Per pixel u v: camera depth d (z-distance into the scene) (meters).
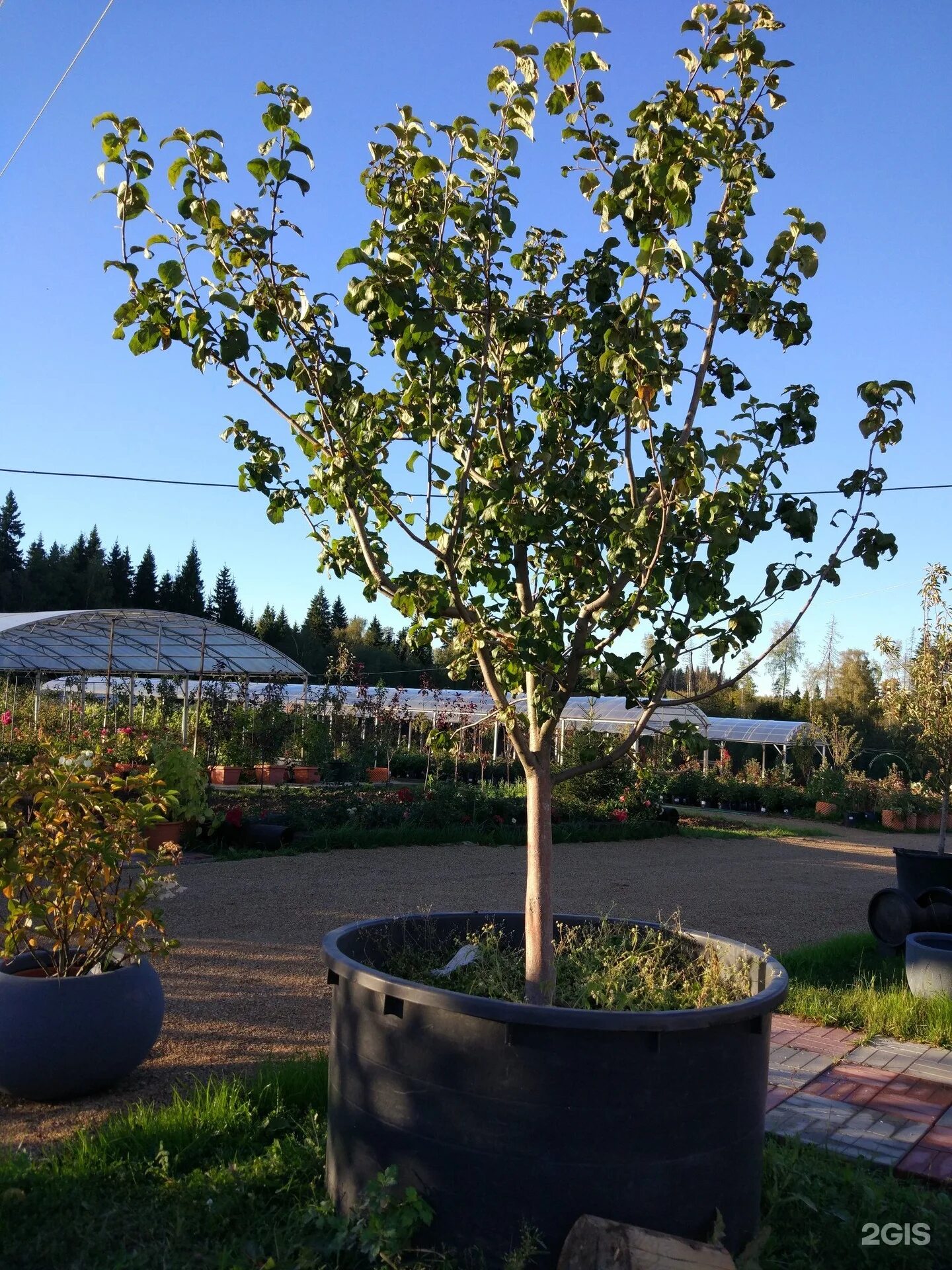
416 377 3.40
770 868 13.27
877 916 7.73
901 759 26.14
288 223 3.11
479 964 3.66
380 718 21.38
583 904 9.38
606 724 25.88
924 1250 2.92
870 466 3.33
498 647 3.18
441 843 13.25
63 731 17.48
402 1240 2.59
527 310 3.53
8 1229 2.78
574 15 2.81
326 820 13.09
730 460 2.82
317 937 7.20
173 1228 2.83
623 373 3.07
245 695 20.72
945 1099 4.35
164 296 3.18
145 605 72.75
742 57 3.01
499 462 3.60
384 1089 2.76
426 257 3.03
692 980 3.59
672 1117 2.55
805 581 3.28
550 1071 2.52
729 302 3.24
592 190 3.15
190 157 3.12
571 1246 2.40
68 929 4.21
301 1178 3.20
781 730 29.78
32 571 63.34
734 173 3.14
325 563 3.91
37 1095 3.87
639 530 2.95
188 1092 4.05
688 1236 2.56
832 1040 5.23
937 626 10.63
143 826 4.41
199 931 7.22
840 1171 3.45
